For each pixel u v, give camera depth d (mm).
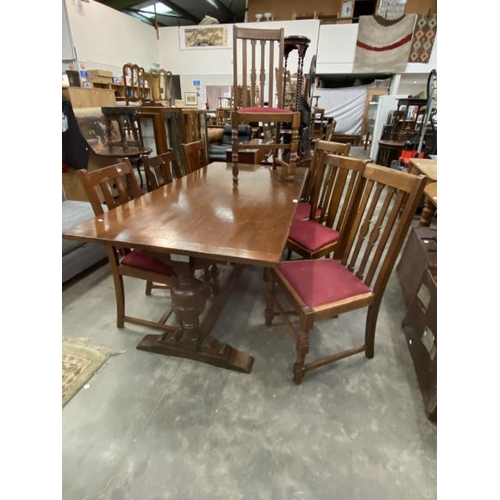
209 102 8539
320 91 8062
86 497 948
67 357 1452
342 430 1153
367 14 8477
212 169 2189
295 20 7371
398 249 1201
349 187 1618
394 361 1475
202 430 1148
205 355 1434
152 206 1377
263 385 1339
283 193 1589
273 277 1572
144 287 2045
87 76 5102
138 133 3246
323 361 1349
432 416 1170
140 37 7570
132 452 1074
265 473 1016
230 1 8938
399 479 1001
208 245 991
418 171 2303
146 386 1326
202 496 957
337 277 1361
